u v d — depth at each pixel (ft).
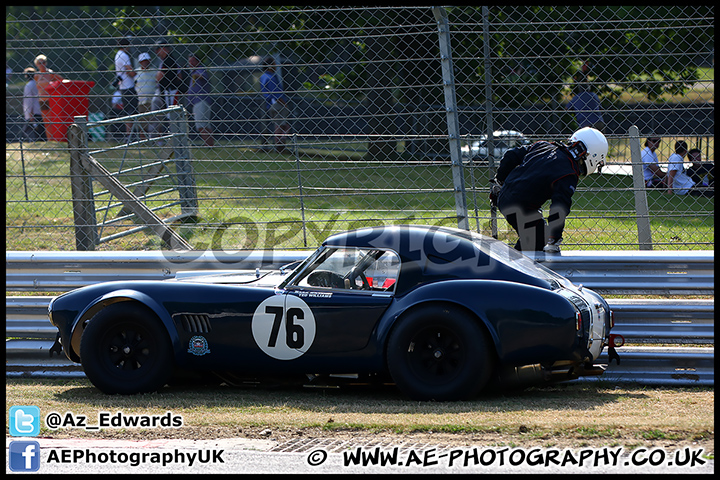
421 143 116.78
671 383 66.54
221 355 60.80
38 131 164.86
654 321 67.82
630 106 128.47
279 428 50.42
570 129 129.39
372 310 58.29
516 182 73.61
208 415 54.29
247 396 61.77
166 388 65.36
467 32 77.82
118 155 159.53
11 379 71.46
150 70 134.92
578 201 109.60
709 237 95.45
